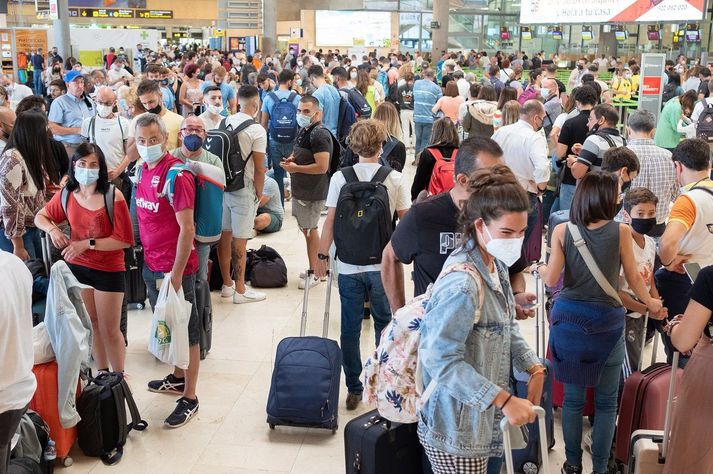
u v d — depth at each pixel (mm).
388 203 3924
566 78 19188
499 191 2203
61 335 3578
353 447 2971
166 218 4020
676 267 3807
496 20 33156
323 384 3953
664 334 3928
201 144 4590
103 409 3730
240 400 4434
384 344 2604
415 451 2969
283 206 8758
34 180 4801
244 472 3695
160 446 3932
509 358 2441
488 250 2260
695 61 23375
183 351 3984
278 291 6316
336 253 4020
